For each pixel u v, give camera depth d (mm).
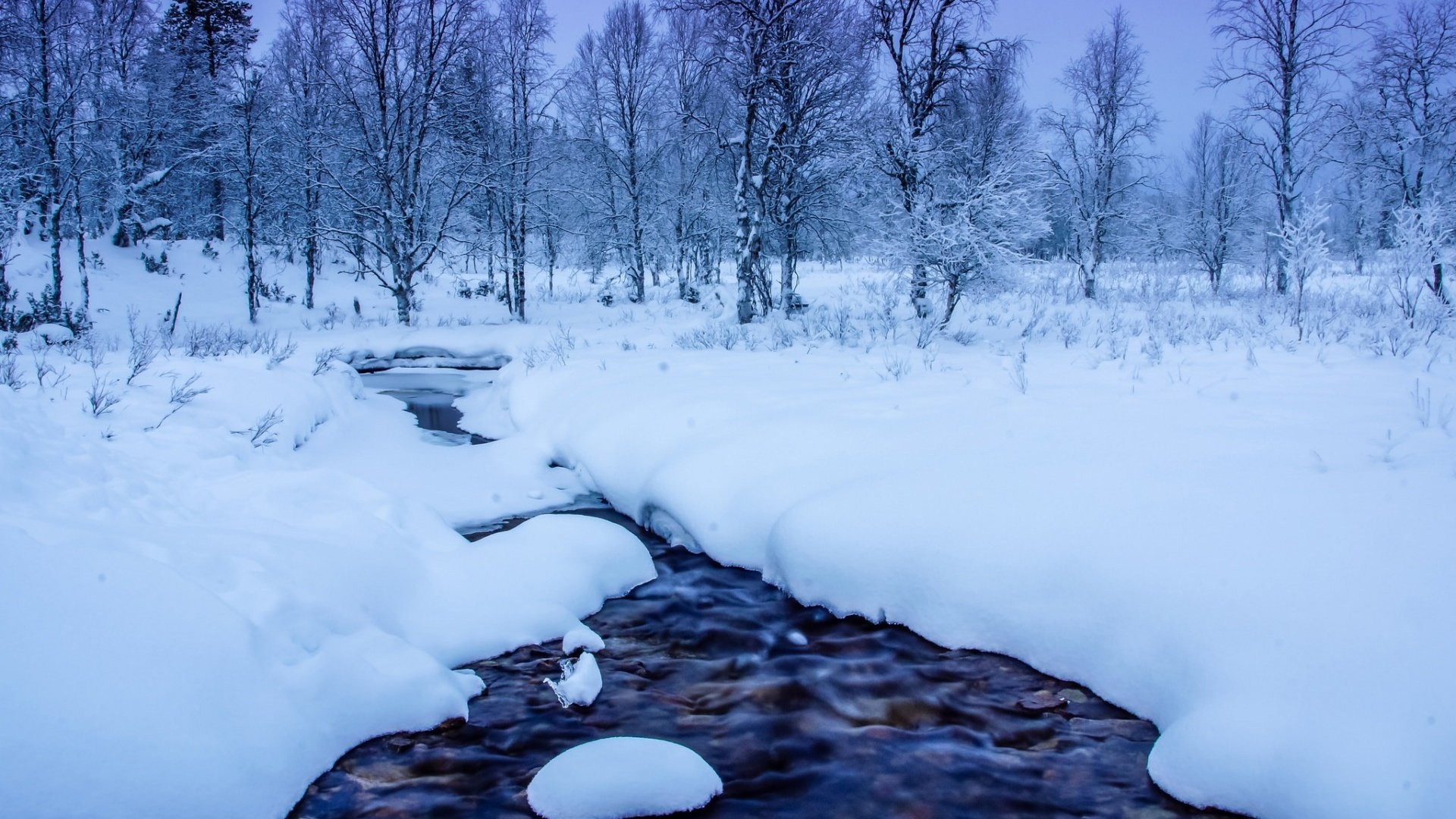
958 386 8891
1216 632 3471
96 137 24891
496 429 12195
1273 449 5223
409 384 17844
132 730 2932
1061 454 5605
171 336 16641
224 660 3396
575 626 5105
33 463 5230
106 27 25750
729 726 3945
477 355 20484
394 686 3898
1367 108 20812
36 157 22938
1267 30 21516
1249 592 3555
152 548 4031
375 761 3557
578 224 31500
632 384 10492
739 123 21641
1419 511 3857
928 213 15094
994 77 18562
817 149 20922
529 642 4895
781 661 4621
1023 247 15141
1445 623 3082
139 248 29672
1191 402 7059
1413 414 5926
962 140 19125
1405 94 19891
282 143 26422
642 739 3580
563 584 5422
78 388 8164
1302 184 22219
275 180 27203
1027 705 3922
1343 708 2943
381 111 23469
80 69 21422
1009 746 3627
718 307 24203
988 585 4477
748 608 5363
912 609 4762
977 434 6441
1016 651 4285
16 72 20234
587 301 31203
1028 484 5062
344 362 14812
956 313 18672
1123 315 17516
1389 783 2678
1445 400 6344
